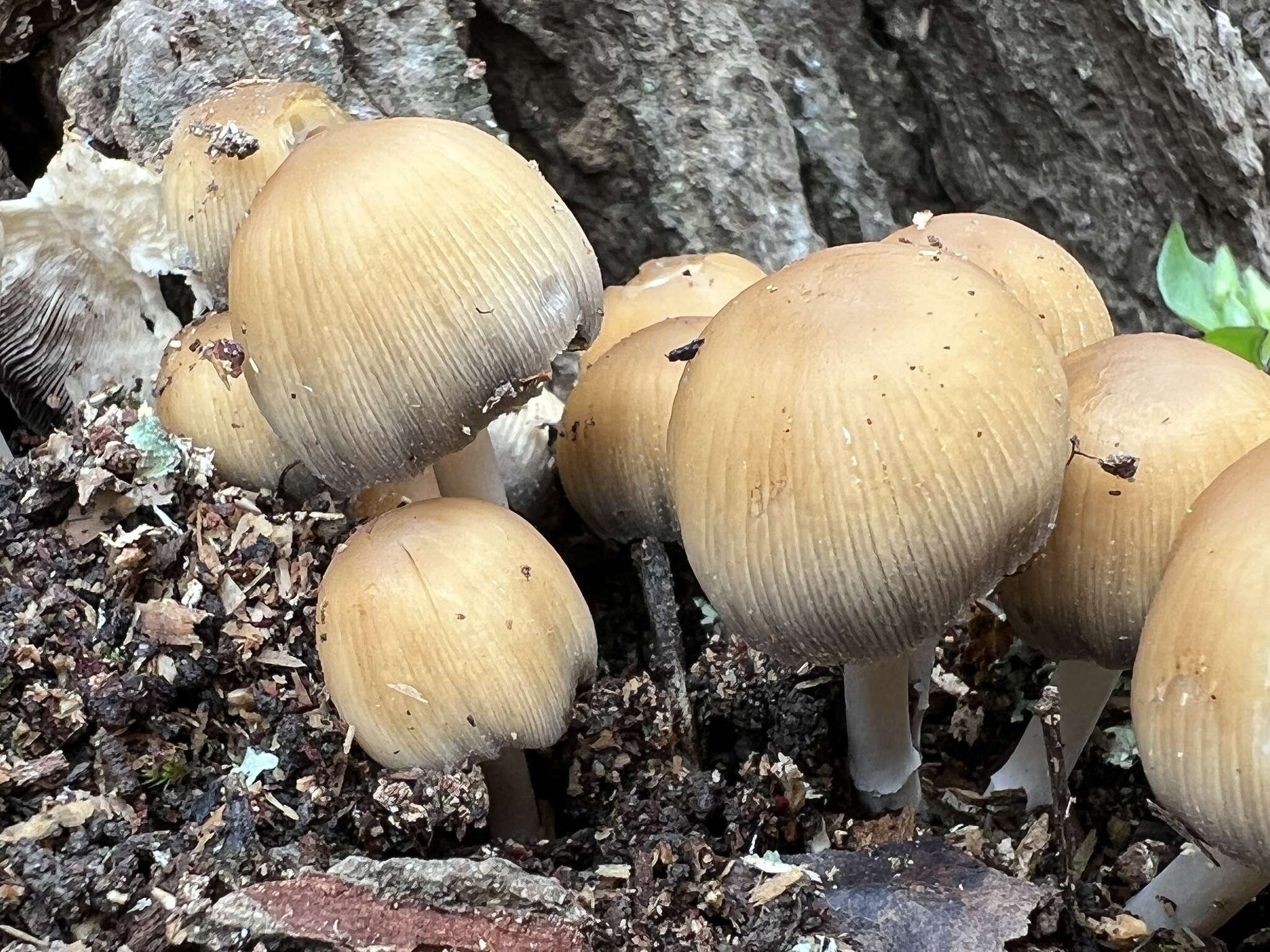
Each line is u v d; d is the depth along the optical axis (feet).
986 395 0.29
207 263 0.45
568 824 0.42
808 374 0.28
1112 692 0.46
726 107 0.63
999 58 0.64
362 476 0.35
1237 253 0.64
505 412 0.36
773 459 0.29
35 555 0.41
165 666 0.39
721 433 0.30
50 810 0.35
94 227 0.47
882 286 0.30
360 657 0.34
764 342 0.29
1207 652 0.27
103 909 0.33
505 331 0.34
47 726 0.37
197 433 0.43
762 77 0.63
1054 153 0.65
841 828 0.40
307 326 0.33
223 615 0.40
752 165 0.63
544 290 0.35
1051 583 0.34
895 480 0.28
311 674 0.40
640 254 0.67
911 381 0.28
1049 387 0.30
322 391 0.34
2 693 0.38
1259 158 0.61
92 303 0.50
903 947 0.33
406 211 0.33
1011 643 0.46
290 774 0.38
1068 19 0.61
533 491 0.52
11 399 0.52
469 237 0.34
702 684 0.45
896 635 0.30
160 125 0.50
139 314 0.51
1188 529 0.29
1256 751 0.26
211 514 0.42
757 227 0.64
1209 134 0.61
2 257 0.47
